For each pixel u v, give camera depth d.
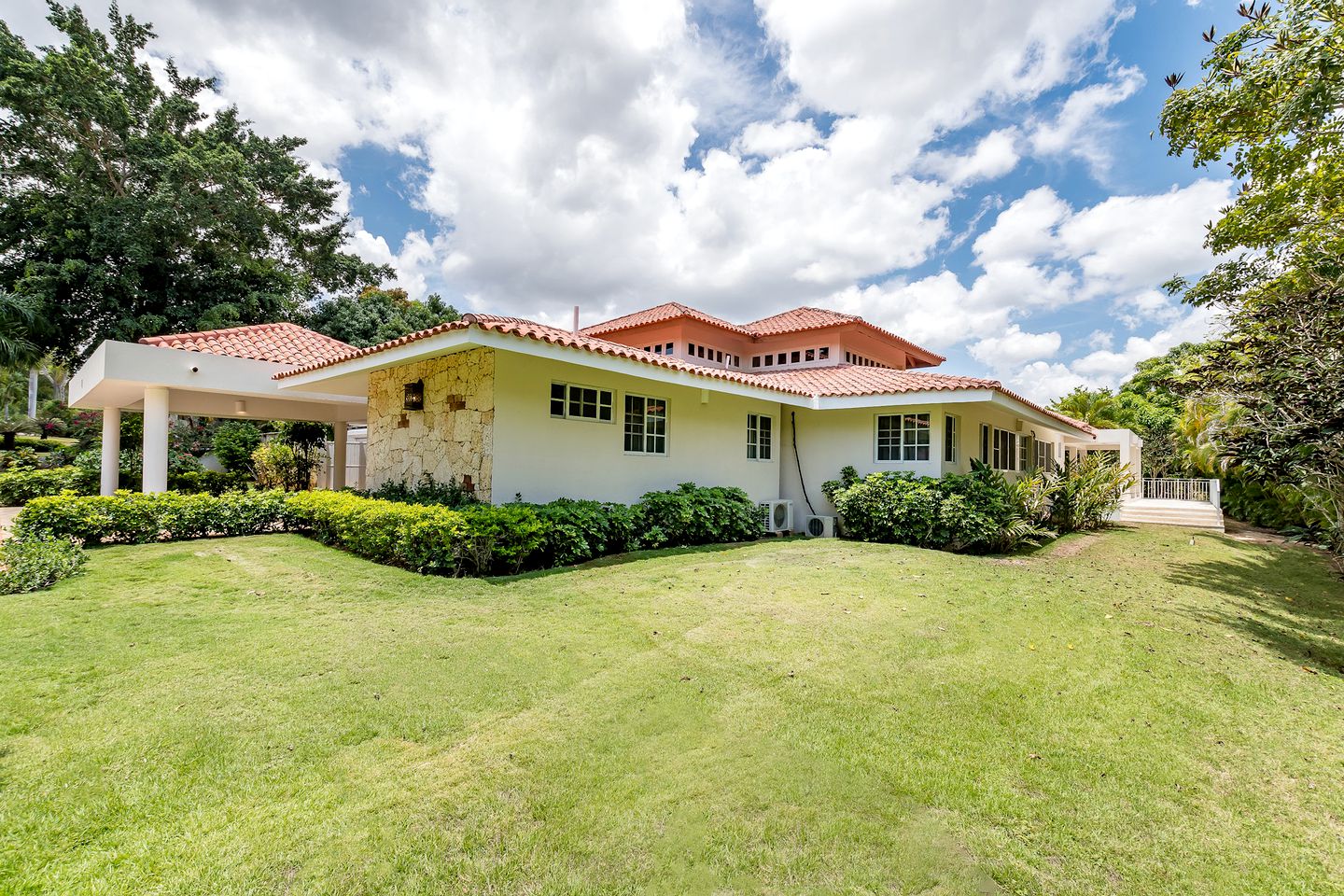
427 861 2.16
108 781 2.59
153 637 4.48
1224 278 8.83
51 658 4.00
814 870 2.17
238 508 9.81
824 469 12.93
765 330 16.58
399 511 7.23
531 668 4.00
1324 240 7.60
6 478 16.28
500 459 8.03
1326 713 3.68
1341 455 6.05
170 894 1.96
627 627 4.96
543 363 8.65
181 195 20.58
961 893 2.08
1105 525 15.02
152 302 22.33
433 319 27.92
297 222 26.89
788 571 7.50
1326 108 6.12
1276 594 7.25
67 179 20.73
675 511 9.34
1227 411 7.39
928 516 10.18
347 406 15.95
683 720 3.33
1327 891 2.13
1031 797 2.68
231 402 14.00
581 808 2.50
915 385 10.99
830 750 3.03
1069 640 5.01
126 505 8.78
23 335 19.97
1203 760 3.07
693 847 2.28
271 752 2.87
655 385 10.38
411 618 5.07
